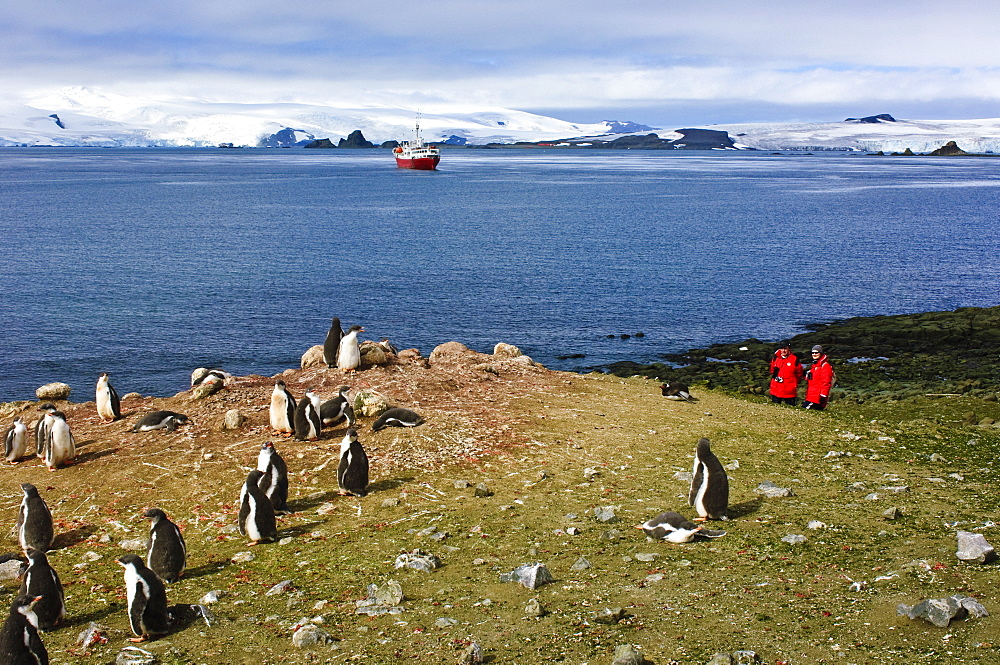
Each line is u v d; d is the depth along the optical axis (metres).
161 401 21.78
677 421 20.44
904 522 12.78
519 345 41.62
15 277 57.12
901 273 62.38
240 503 14.66
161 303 49.81
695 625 9.53
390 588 10.88
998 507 13.43
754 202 129.62
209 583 11.90
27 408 21.81
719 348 39.91
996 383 30.41
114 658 9.66
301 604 10.88
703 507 13.18
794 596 10.20
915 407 23.94
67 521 14.62
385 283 57.44
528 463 17.00
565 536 12.94
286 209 113.75
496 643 9.33
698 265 66.12
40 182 173.62
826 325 45.56
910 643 8.74
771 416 21.48
